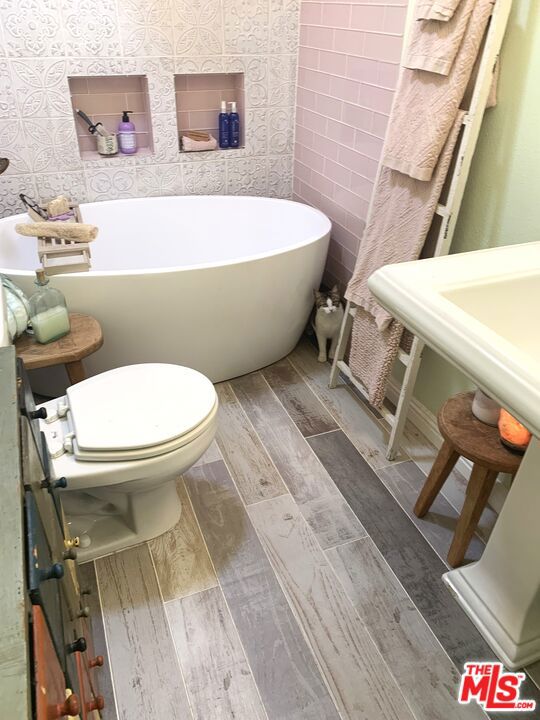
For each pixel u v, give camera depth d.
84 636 1.11
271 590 1.57
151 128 2.69
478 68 1.54
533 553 1.31
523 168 1.53
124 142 2.70
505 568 1.42
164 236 2.80
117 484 1.47
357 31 2.19
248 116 2.81
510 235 1.62
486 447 1.47
